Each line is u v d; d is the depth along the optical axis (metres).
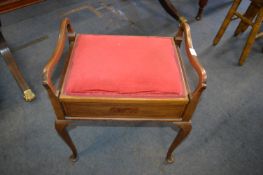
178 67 0.83
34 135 1.12
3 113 1.20
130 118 0.81
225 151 1.11
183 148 1.11
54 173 1.00
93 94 0.73
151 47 0.86
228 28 1.83
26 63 1.46
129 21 1.84
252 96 1.36
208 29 1.81
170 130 1.17
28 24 1.75
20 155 1.05
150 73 0.76
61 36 0.80
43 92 1.30
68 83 0.74
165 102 0.73
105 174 1.01
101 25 1.79
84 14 1.88
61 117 0.79
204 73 0.68
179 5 2.04
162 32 1.76
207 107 1.28
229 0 2.12
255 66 1.54
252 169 1.05
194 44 1.67
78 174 1.00
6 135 1.12
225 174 1.03
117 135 1.14
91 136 1.13
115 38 0.90
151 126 1.18
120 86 0.73
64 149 1.08
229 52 1.63
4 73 1.39
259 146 1.14
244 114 1.27
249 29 1.83
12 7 1.77
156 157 1.07
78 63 0.79
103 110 0.77
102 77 0.74
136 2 2.03
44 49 1.56
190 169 1.04
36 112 1.21
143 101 0.73
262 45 1.70
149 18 1.88
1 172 1.00
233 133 1.18
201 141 1.14
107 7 1.96
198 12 1.85
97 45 0.86
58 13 1.87
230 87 1.40
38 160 1.04
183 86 0.77
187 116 0.79
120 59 0.80
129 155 1.07
